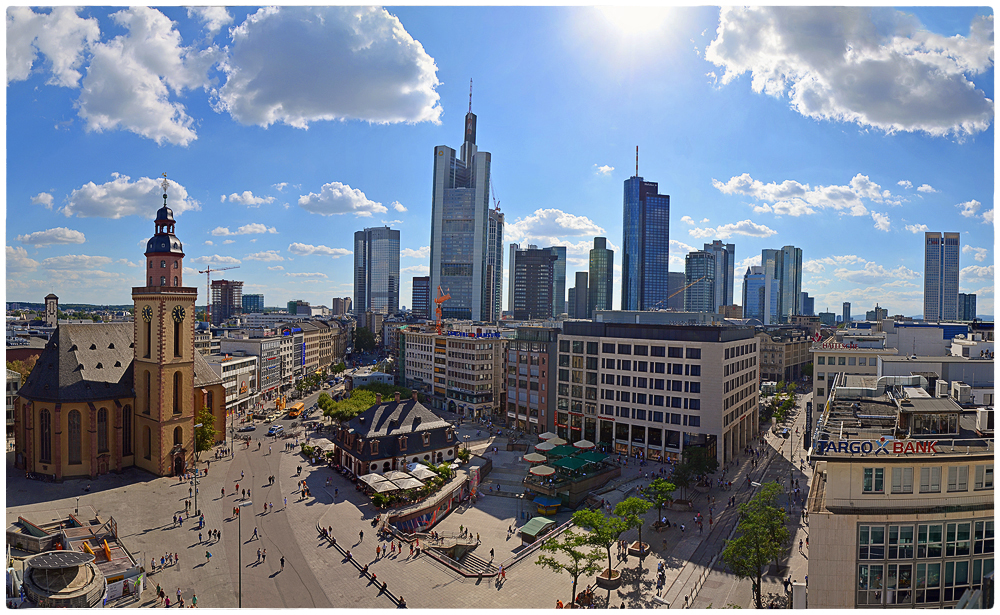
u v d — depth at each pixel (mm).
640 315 193500
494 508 102250
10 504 91250
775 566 73688
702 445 127438
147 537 80438
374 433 112438
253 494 100062
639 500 83875
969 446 44156
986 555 42281
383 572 72062
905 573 42156
